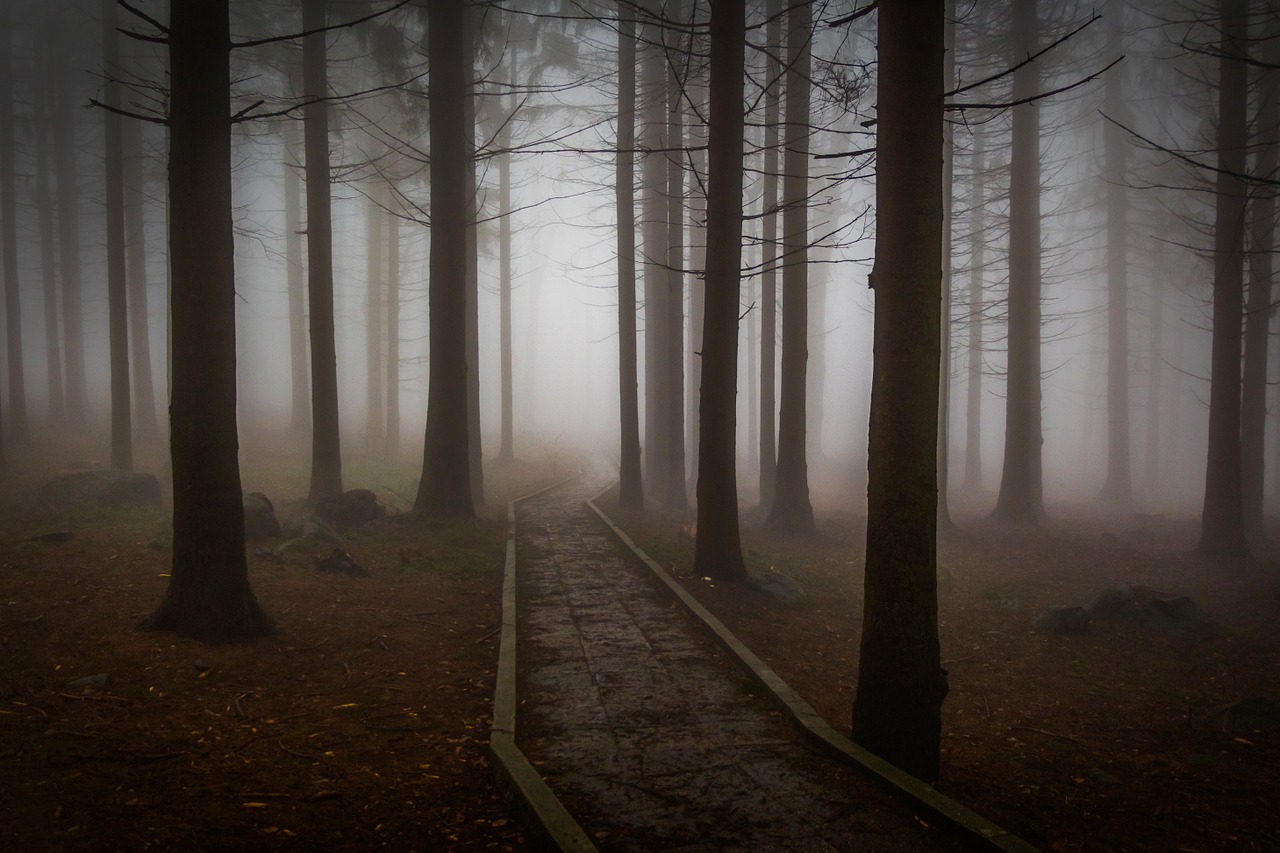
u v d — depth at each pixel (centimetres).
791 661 838
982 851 429
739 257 1120
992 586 1335
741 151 1109
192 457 729
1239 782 618
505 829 448
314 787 484
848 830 456
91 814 420
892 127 594
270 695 630
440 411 1471
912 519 589
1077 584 1373
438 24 1454
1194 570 1477
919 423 590
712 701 669
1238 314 1538
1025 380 1995
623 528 1516
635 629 880
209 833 417
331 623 820
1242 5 1470
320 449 1529
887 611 592
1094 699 828
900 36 589
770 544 1540
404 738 570
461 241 1482
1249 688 859
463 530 1369
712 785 512
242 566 756
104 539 1057
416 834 438
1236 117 1507
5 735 500
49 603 758
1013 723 756
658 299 2142
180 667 652
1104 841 511
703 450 1139
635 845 434
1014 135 1998
